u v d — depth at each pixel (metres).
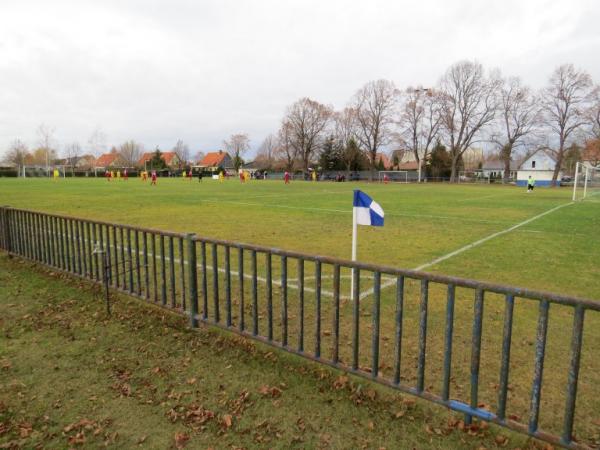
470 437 2.81
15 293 5.85
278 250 3.65
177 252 8.70
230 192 30.58
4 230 7.90
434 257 8.45
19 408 3.14
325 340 4.30
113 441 2.78
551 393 3.34
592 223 14.15
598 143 54.66
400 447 2.71
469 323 4.80
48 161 89.50
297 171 87.12
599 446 2.70
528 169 76.19
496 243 10.08
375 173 75.19
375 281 3.13
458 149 64.62
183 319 4.89
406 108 67.25
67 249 6.39
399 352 3.07
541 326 2.46
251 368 3.74
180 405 3.18
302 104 80.81
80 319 4.93
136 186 39.06
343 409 3.12
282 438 2.80
